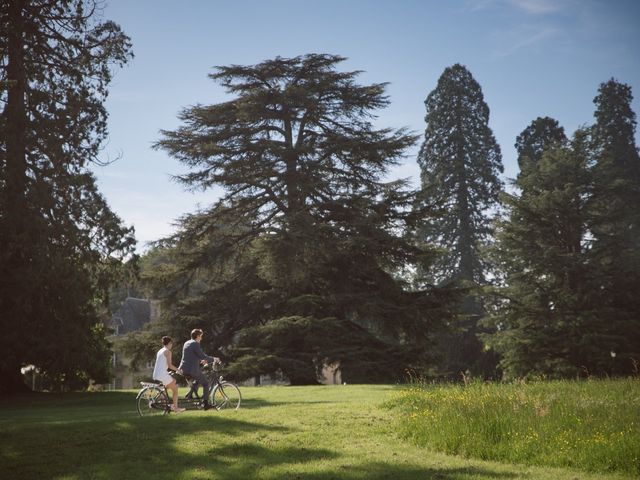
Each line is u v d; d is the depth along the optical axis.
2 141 24.44
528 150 62.84
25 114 25.89
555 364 39.88
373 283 35.06
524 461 10.13
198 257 36.16
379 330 35.22
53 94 27.12
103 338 29.83
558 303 40.31
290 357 31.67
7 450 11.66
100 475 10.00
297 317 30.61
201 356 15.92
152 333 34.78
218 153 33.84
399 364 32.84
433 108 63.03
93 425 13.35
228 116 34.69
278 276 31.28
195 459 10.71
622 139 59.34
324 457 10.70
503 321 42.28
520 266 43.16
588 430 10.68
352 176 35.38
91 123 26.81
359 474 9.49
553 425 11.16
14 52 26.12
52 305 24.59
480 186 59.84
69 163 26.16
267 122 35.22
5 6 25.92
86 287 25.34
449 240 58.88
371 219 32.81
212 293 35.59
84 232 25.77
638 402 12.70
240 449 11.27
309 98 33.12
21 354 24.50
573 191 41.53
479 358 52.28
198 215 35.94
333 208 33.94
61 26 27.75
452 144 61.59
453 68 63.12
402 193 34.41
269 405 17.81
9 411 20.23
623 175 55.00
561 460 9.89
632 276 40.44
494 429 11.40
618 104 60.19
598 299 39.75
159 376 15.57
